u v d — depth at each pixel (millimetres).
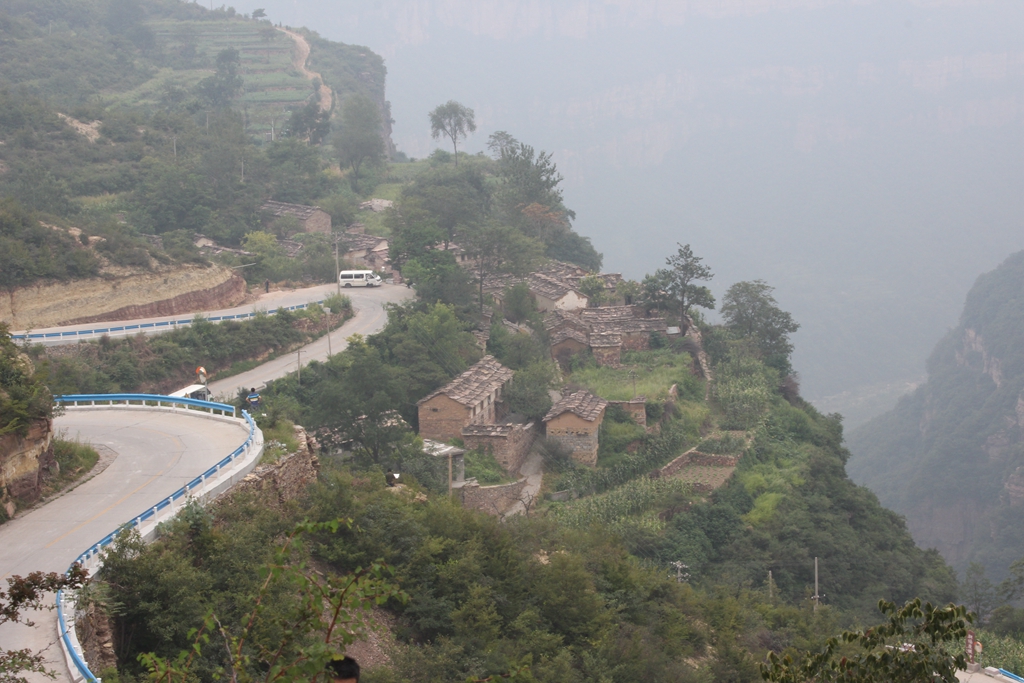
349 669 8977
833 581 52031
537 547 34344
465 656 25047
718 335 80500
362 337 63156
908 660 14148
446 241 78562
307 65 183500
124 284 59875
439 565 28141
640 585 33500
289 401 52375
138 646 19844
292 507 27469
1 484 23875
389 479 36312
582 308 82688
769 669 15148
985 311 157625
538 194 106750
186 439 31625
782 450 64250
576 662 27562
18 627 18344
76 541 22391
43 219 62062
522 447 57844
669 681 28328
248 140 126500
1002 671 37406
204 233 94500
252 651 19359
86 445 29859
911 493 134750
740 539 52250
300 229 100188
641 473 58125
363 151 125375
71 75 144625
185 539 22234
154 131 110750
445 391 55531
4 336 27062
